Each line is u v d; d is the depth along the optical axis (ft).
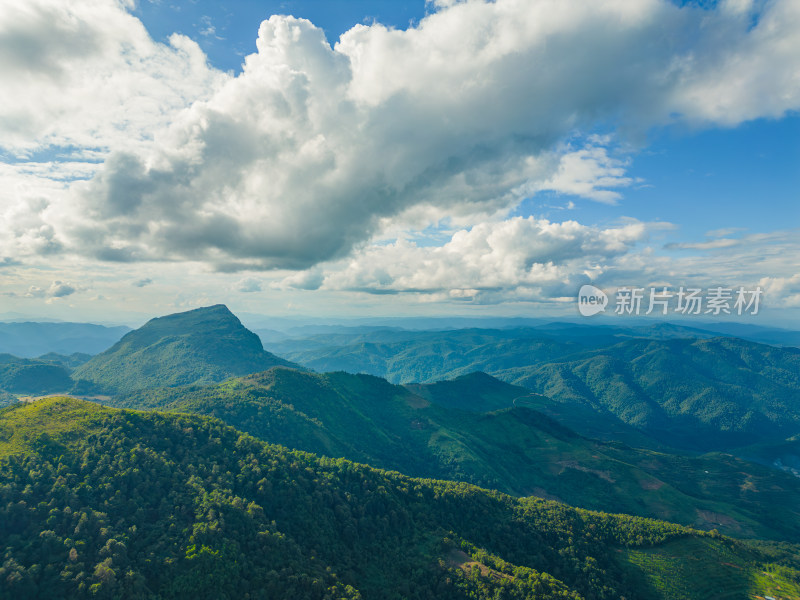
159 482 381.60
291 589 322.75
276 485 437.58
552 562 495.41
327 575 355.77
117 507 343.26
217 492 388.78
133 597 278.87
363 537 434.30
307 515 416.67
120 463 383.65
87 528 313.94
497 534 515.09
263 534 358.23
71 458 379.55
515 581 401.49
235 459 460.96
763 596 486.38
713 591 492.54
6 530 295.89
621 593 474.49
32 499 322.75
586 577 479.41
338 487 481.87
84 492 345.31
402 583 390.21
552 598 388.16
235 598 307.17
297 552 363.76
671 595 482.28
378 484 516.73
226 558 323.98
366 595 363.56
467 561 440.45
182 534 334.85
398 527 465.88
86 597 269.64
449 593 389.80
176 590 297.53
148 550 314.35
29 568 272.72
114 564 293.64
